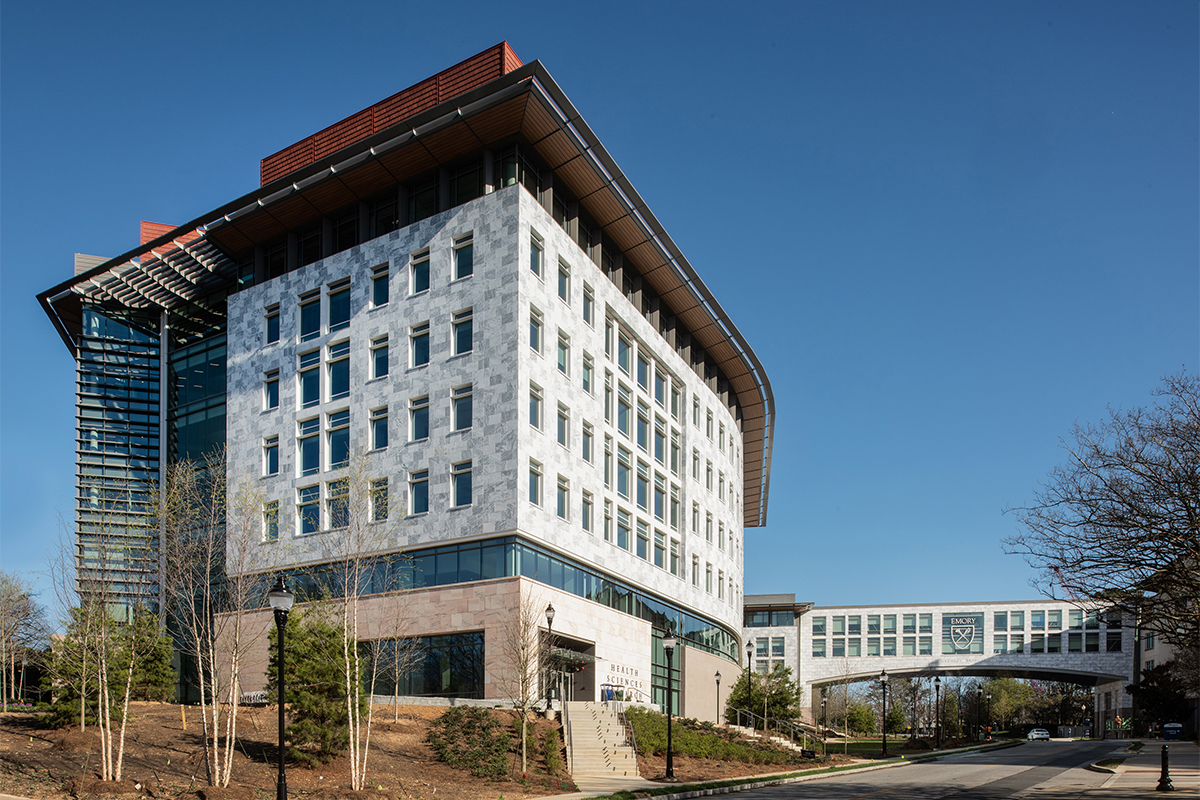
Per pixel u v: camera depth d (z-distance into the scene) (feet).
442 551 135.44
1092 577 65.72
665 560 187.93
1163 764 88.17
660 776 107.45
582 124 140.87
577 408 151.64
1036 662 337.52
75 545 86.79
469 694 127.03
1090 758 157.07
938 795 88.43
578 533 147.74
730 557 231.09
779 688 211.61
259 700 125.08
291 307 160.66
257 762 83.35
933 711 410.52
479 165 146.41
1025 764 143.43
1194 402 63.26
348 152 147.02
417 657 129.18
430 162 148.05
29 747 81.97
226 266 178.40
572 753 105.40
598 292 163.43
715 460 221.46
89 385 184.44
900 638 353.51
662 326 199.31
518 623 118.52
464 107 137.49
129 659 90.94
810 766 135.54
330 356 154.51
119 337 190.39
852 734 327.47
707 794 93.86
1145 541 62.85
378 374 148.77
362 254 153.89
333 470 148.25
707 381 225.56
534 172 148.66
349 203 158.20
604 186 156.76
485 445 134.10
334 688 88.17
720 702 209.97
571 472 147.33
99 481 166.09
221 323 184.55
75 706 90.07
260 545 112.47
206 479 146.51
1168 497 62.39
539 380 139.44
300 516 149.28
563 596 139.13
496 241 139.44
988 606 347.97
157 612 116.16
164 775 75.31
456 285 142.20
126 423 183.32
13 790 67.00
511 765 95.86
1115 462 64.64
